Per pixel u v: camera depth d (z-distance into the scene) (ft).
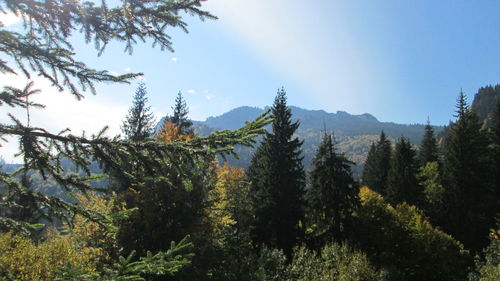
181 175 12.57
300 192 89.86
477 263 72.79
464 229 104.37
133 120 85.71
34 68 10.13
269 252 52.44
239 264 44.14
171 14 10.78
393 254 77.51
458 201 108.06
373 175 157.48
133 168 12.37
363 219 84.38
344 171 88.74
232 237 55.72
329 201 86.07
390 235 80.84
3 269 10.52
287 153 92.43
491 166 111.45
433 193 124.98
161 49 12.01
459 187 110.01
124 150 11.43
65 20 10.12
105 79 10.91
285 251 81.97
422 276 77.25
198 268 37.09
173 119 86.74
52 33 10.86
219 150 11.39
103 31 10.70
